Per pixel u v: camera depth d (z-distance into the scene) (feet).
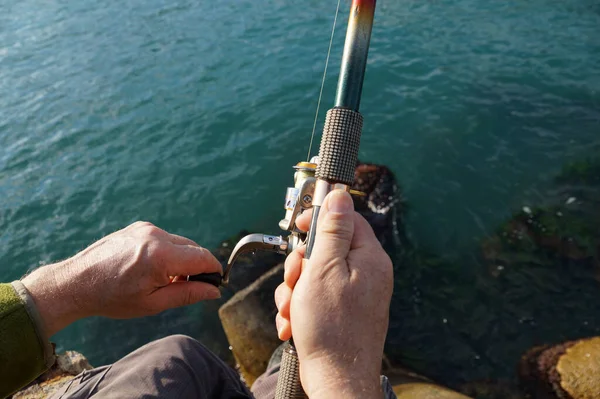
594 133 7.72
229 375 1.94
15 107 8.54
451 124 8.09
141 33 11.19
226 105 8.67
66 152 7.56
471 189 6.84
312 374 1.11
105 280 1.38
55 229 6.31
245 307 4.93
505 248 5.88
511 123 8.05
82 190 6.89
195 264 1.50
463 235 6.15
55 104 8.62
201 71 9.66
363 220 1.27
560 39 10.36
